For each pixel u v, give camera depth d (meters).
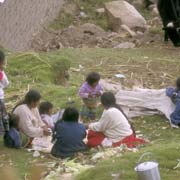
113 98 15.90
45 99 20.47
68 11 43.25
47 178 12.95
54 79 23.72
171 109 18.02
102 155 14.27
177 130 17.14
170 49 31.12
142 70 25.48
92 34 37.78
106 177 11.72
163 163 12.20
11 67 24.09
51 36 37.53
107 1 45.81
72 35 37.19
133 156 12.68
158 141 16.09
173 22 30.62
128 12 40.03
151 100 18.47
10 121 16.12
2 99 15.88
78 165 13.73
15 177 5.61
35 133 16.17
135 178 11.48
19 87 22.11
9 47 34.19
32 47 35.72
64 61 24.27
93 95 18.33
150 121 17.97
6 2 34.56
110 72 25.19
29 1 36.84
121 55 28.80
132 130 15.70
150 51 30.55
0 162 14.82
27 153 15.48
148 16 43.44
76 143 14.94
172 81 23.75
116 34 36.97
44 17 39.41
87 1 45.66
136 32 38.28
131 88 21.95
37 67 24.00
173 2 30.52
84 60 27.50
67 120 15.16
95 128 15.53
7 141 15.94
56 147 15.02
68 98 20.34
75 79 24.25
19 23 35.44
